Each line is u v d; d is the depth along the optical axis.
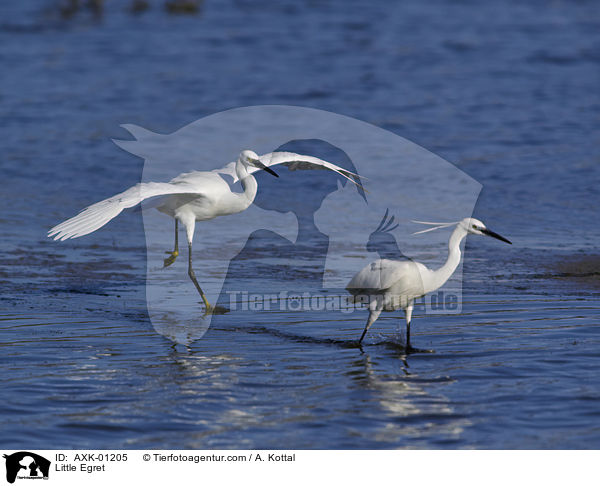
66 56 37.84
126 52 38.62
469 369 10.14
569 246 15.95
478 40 40.31
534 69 34.66
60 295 13.32
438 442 8.27
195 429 8.58
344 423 8.70
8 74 34.47
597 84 31.94
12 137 25.78
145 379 9.88
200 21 46.19
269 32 42.81
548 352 10.62
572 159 22.77
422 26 43.97
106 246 16.38
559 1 51.25
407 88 31.89
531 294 13.21
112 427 8.61
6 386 9.59
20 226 17.69
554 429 8.49
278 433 8.48
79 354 10.70
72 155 23.84
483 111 28.48
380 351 10.86
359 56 37.44
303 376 10.01
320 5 50.84
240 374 10.06
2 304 12.80
